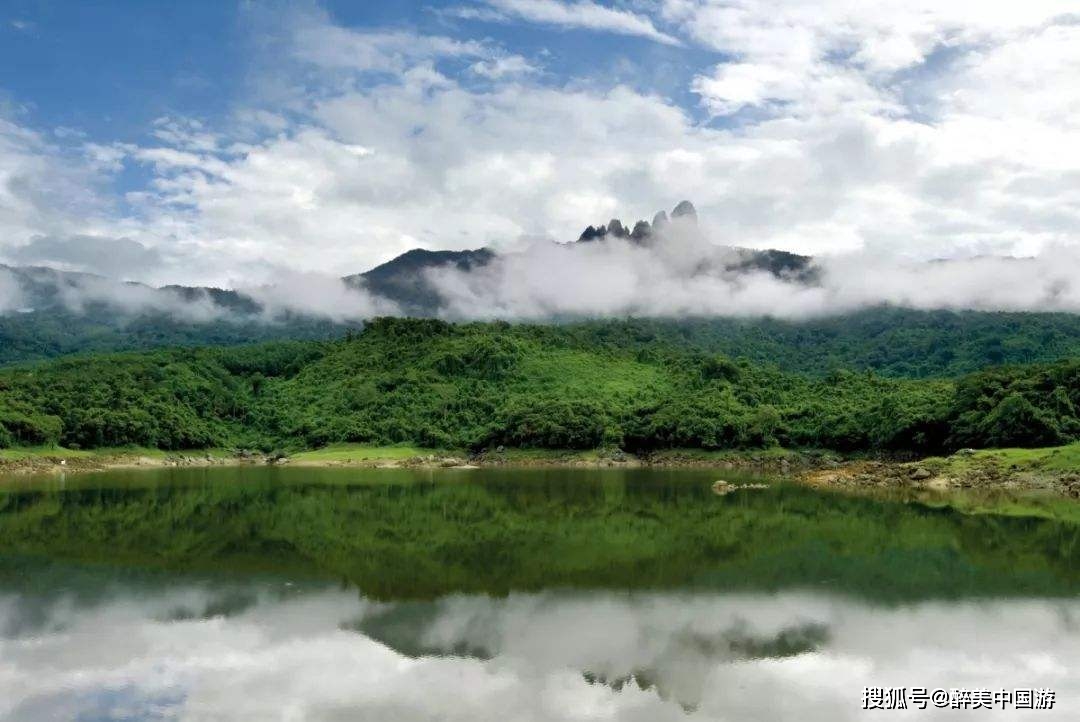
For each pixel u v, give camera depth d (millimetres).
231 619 32875
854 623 32344
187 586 38688
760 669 27078
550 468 141625
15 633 30688
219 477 112562
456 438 165625
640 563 44594
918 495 81625
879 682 25938
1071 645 29531
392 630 31312
